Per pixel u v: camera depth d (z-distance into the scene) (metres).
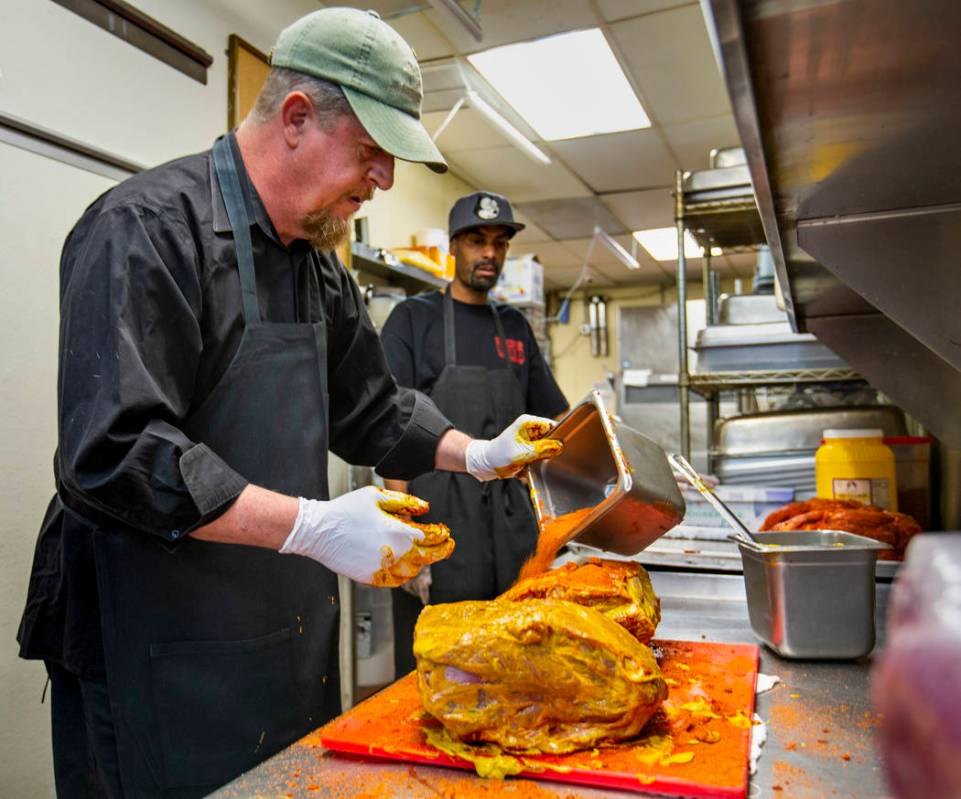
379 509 1.06
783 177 0.93
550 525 1.26
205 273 1.12
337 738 0.90
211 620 1.10
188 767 1.08
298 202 1.17
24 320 1.76
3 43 1.72
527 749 0.85
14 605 1.72
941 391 1.92
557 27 3.07
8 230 1.73
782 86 0.69
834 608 1.16
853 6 0.55
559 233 6.33
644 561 1.83
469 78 3.51
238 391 1.16
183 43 2.28
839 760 0.84
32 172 1.79
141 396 0.96
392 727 0.93
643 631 1.08
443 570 2.22
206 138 2.41
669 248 6.86
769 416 2.91
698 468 4.54
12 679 1.71
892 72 0.66
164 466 0.95
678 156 4.57
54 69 1.85
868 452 2.11
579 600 1.09
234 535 1.00
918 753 0.25
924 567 0.27
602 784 0.79
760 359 2.87
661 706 0.97
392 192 4.04
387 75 1.10
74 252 1.09
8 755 1.69
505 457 1.37
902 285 1.07
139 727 1.08
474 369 2.38
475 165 4.74
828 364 2.81
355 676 3.03
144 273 1.00
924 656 0.25
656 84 3.60
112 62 2.03
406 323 2.44
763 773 0.81
